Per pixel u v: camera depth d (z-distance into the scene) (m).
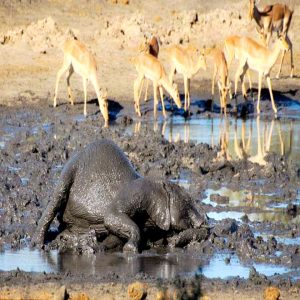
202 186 60.28
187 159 66.81
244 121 87.81
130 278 42.16
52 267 44.44
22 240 49.16
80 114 87.44
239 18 116.62
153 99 95.94
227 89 91.06
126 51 106.12
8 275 42.22
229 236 49.22
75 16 114.38
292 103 95.88
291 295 40.03
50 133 77.12
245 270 44.28
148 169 62.94
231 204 56.34
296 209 55.19
